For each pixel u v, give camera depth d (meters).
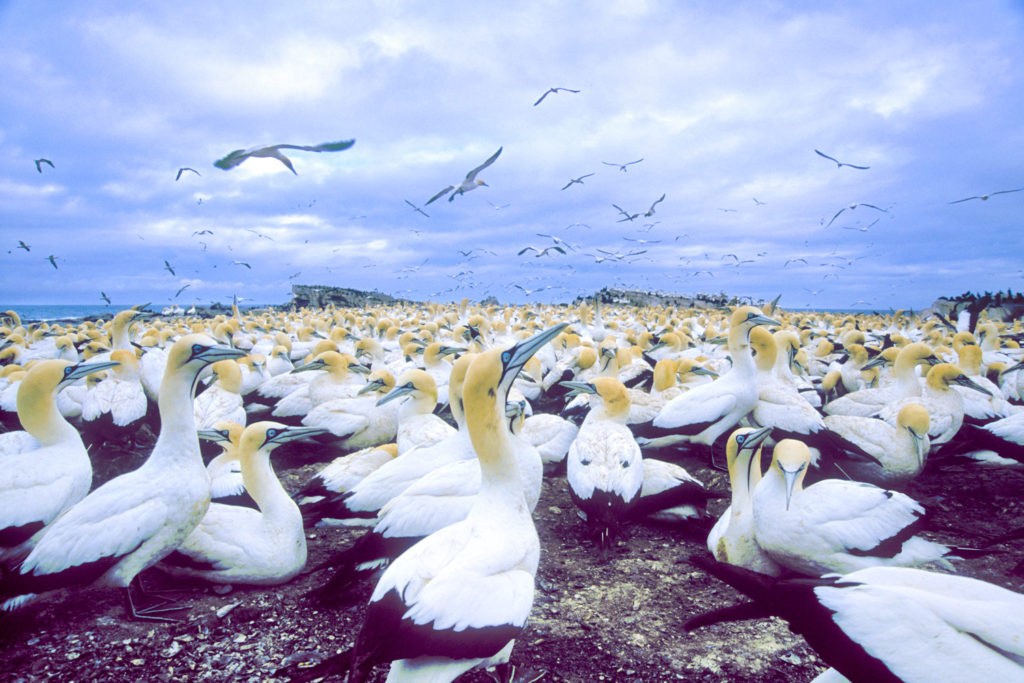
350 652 0.94
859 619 0.87
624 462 1.73
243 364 3.68
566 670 1.20
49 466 1.50
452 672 0.91
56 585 1.24
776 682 1.15
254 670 1.19
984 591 0.88
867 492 1.45
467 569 0.94
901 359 2.63
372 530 1.39
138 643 1.28
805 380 3.54
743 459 1.60
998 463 2.27
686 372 3.20
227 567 1.45
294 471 2.45
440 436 2.04
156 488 1.34
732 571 0.99
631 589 1.52
